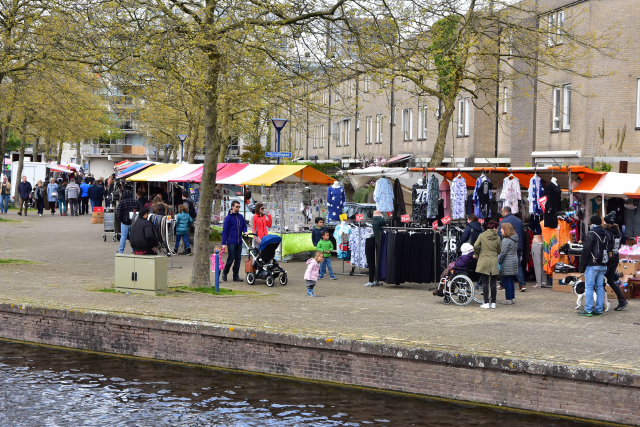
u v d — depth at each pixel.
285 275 20.16
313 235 22.03
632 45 34.31
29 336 14.93
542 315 15.03
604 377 9.91
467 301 16.44
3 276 19.70
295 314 14.47
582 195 20.69
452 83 27.19
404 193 25.08
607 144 35.06
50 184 47.16
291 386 11.88
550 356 10.77
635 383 9.70
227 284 19.98
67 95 28.55
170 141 64.88
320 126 73.44
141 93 19.12
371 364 11.62
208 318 13.69
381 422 10.23
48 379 12.28
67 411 10.62
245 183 26.31
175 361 13.33
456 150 46.66
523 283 19.20
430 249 19.06
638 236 20.42
